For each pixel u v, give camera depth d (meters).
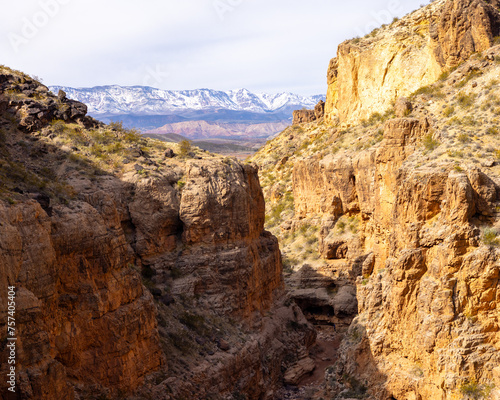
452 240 36.53
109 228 32.84
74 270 29.75
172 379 35.44
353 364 43.09
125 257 33.66
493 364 35.03
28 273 25.38
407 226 39.72
